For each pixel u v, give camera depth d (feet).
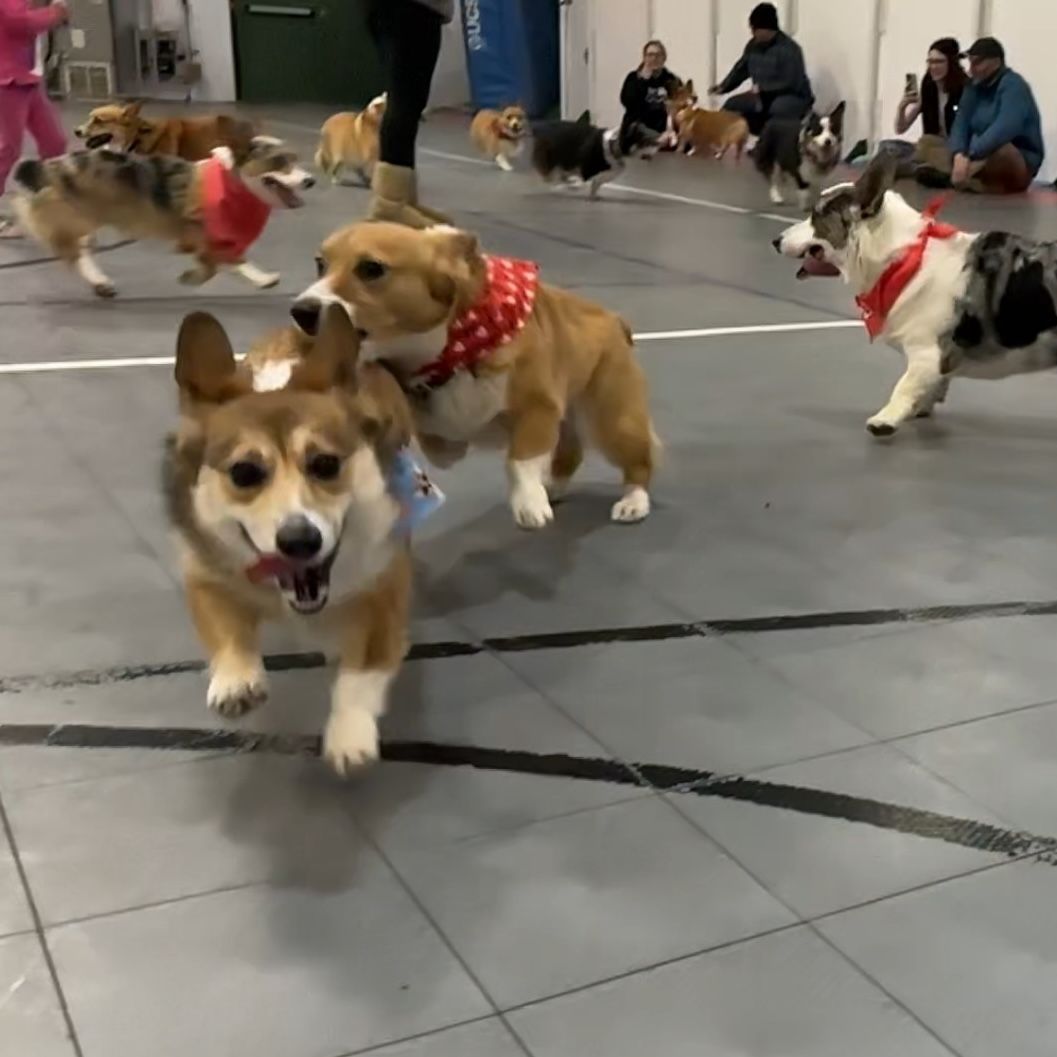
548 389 10.44
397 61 17.51
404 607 7.93
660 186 38.01
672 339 18.89
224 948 6.27
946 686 8.97
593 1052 5.65
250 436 6.86
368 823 7.31
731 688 8.93
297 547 6.59
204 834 7.18
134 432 13.96
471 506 12.38
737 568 10.98
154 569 10.62
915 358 14.67
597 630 9.80
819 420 15.26
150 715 8.43
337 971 6.13
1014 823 7.39
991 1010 5.94
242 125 22.80
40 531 11.32
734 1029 5.80
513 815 7.42
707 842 7.19
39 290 21.57
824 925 6.51
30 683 8.79
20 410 14.67
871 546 11.45
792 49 43.21
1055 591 10.52
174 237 21.47
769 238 27.96
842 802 7.58
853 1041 5.74
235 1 62.75
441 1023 5.80
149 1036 5.69
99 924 6.42
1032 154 34.60
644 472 12.09
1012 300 14.28
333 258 9.56
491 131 41.16
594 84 55.21
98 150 21.26
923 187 36.06
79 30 61.16
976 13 37.42
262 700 7.46
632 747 8.16
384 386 8.59
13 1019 5.78
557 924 6.49
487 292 10.04
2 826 7.20
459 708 8.61
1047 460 13.89
